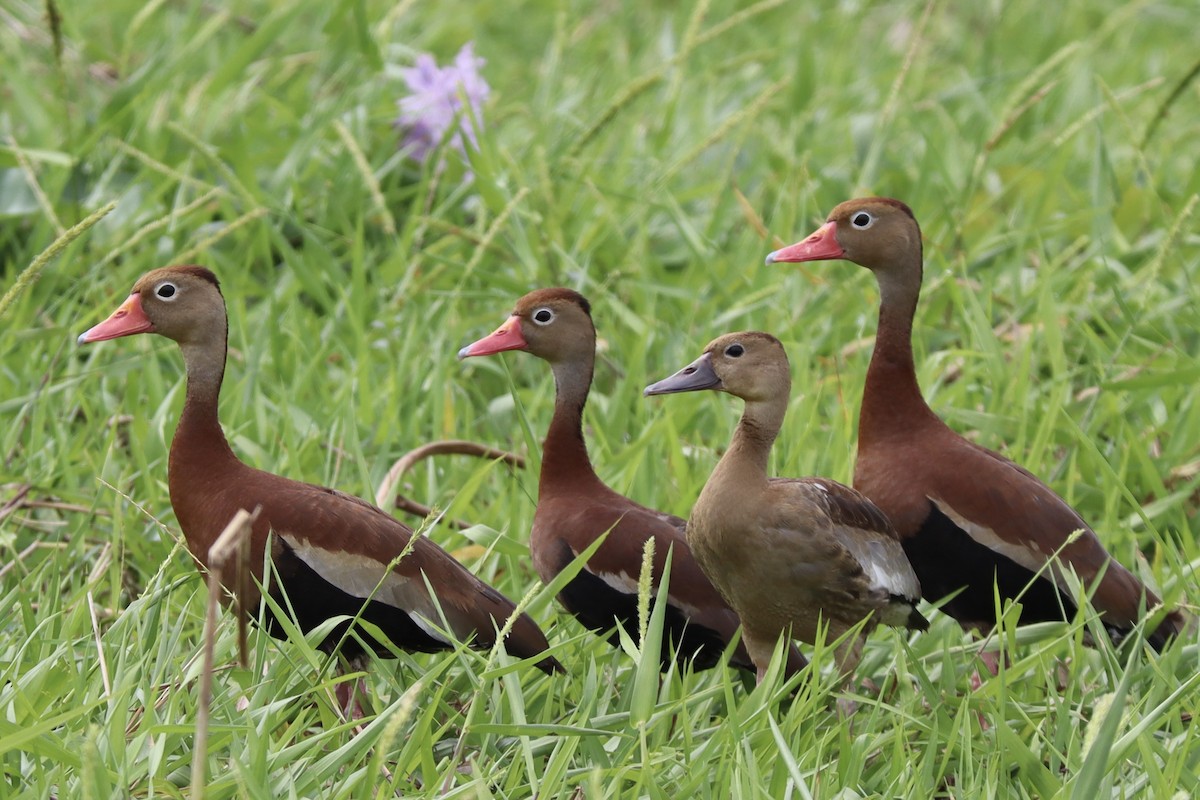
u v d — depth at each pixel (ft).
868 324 45.85
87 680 27.20
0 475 35.58
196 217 48.01
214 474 31.14
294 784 24.63
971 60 74.90
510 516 36.22
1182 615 32.71
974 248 49.19
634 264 48.24
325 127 51.62
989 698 28.60
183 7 68.08
